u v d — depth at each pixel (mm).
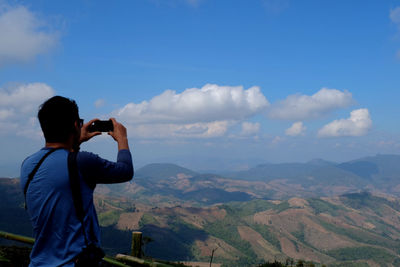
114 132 2092
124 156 1979
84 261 1797
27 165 1890
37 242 1835
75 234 1815
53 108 1883
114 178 1894
